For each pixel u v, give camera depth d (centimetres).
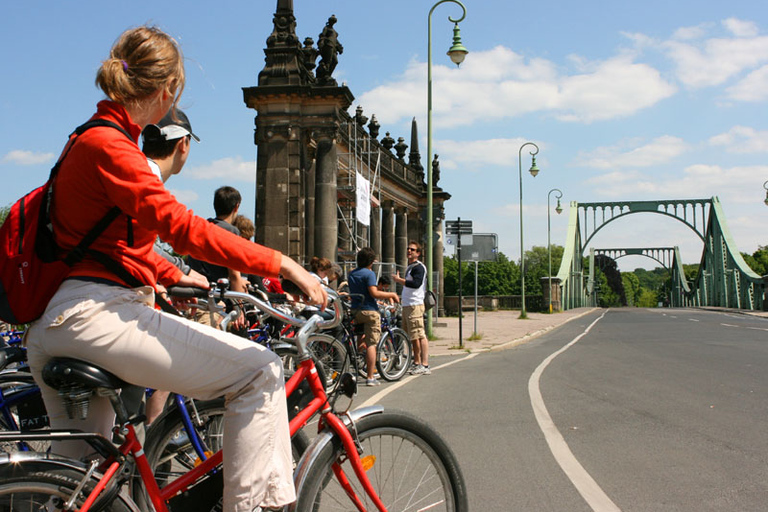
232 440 239
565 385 924
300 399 272
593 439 587
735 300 6494
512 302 5525
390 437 282
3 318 222
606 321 3278
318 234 1948
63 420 244
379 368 980
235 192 634
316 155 1964
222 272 586
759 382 934
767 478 463
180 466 291
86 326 217
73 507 213
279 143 1953
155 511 244
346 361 286
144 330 225
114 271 226
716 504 409
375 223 3108
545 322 3094
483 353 1504
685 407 736
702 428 626
